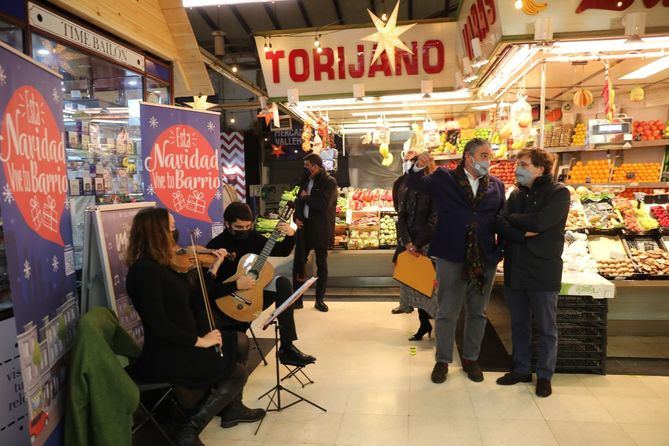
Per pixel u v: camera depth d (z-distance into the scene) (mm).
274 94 5559
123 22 3193
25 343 1809
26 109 1877
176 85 4094
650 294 4133
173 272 2406
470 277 3188
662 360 3627
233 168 11180
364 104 6133
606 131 5770
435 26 5117
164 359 2324
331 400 3113
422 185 3389
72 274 2311
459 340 4207
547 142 7199
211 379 2402
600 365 3391
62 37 2734
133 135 3781
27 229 1859
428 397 3119
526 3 3512
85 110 3330
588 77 5891
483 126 7570
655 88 6887
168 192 3355
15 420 2186
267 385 3369
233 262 3232
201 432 2764
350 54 5332
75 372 2055
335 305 5492
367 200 6945
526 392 3154
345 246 6406
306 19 8789
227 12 8461
